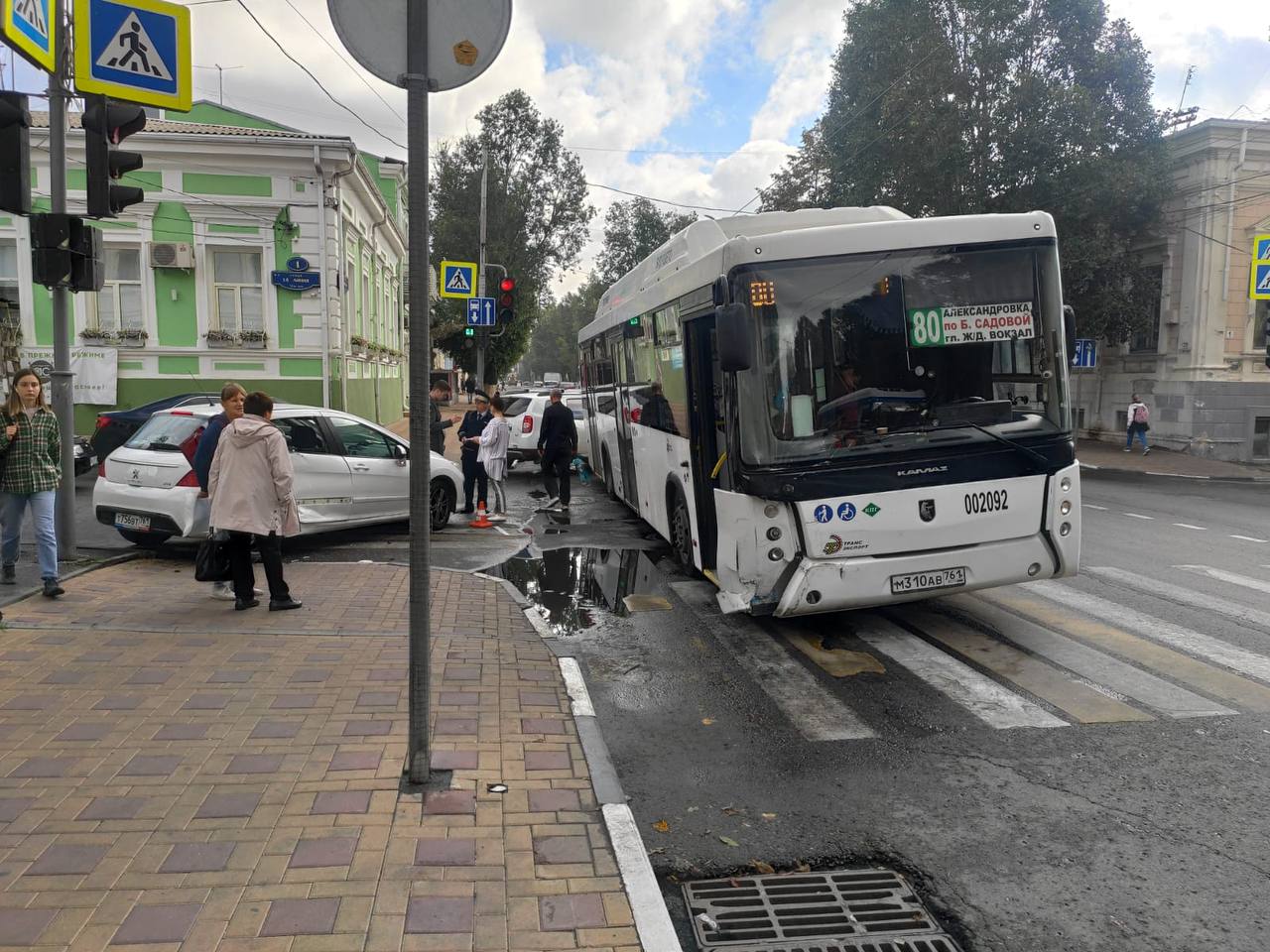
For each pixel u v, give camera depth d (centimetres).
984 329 615
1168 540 1096
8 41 654
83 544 943
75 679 525
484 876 331
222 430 688
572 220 5084
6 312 1616
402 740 451
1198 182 2302
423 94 367
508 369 5872
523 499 1497
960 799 418
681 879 355
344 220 2162
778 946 312
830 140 2517
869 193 2419
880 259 607
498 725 477
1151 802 412
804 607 593
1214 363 2331
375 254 2900
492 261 4850
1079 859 365
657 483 958
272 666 557
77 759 418
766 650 651
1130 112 2303
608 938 298
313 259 1995
